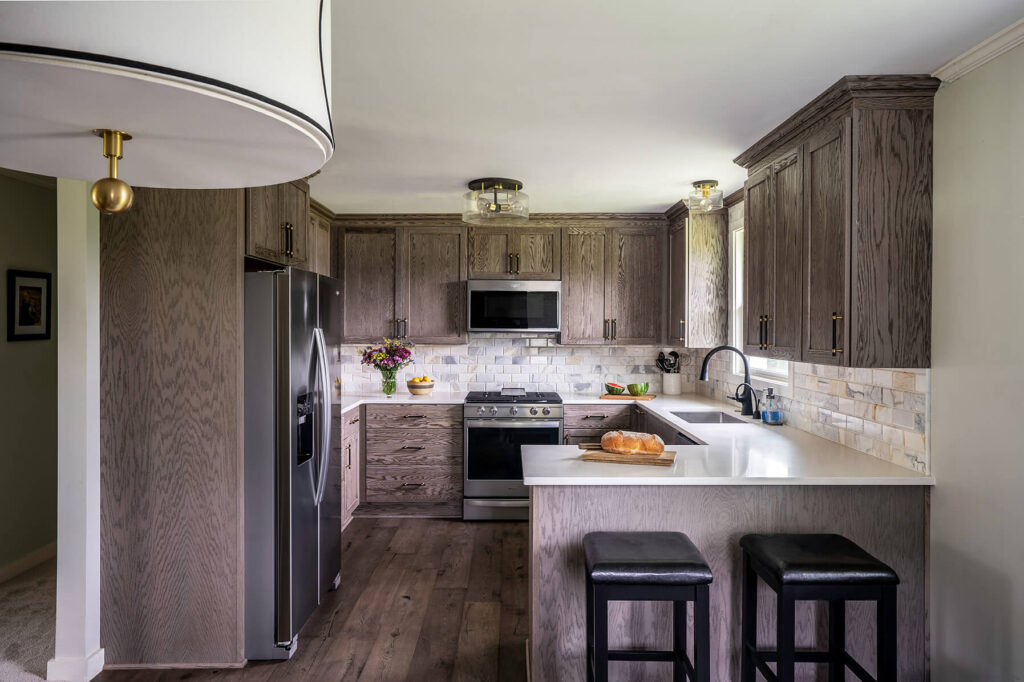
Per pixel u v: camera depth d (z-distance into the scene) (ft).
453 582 11.55
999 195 6.49
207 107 2.14
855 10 5.77
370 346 17.22
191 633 8.57
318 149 2.64
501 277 16.22
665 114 8.60
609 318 16.25
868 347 7.51
